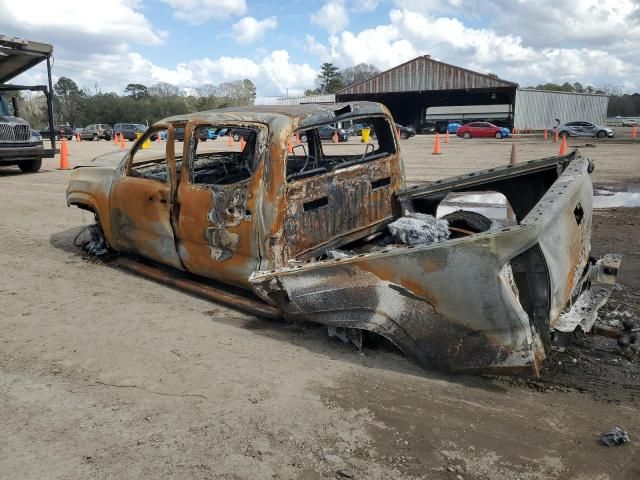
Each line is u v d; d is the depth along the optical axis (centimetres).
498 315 345
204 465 287
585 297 425
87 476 279
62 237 795
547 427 320
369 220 537
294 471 282
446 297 358
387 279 378
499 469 282
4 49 1450
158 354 414
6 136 1538
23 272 627
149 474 281
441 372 381
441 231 526
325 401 347
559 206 376
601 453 295
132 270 614
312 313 412
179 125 512
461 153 2394
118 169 602
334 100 6359
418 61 5703
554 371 390
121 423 325
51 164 1947
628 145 2845
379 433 313
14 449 302
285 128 438
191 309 508
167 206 527
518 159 2006
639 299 521
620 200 1088
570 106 5625
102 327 466
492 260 342
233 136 610
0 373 386
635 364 401
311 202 468
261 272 423
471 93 6012
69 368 393
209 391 360
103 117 7950
